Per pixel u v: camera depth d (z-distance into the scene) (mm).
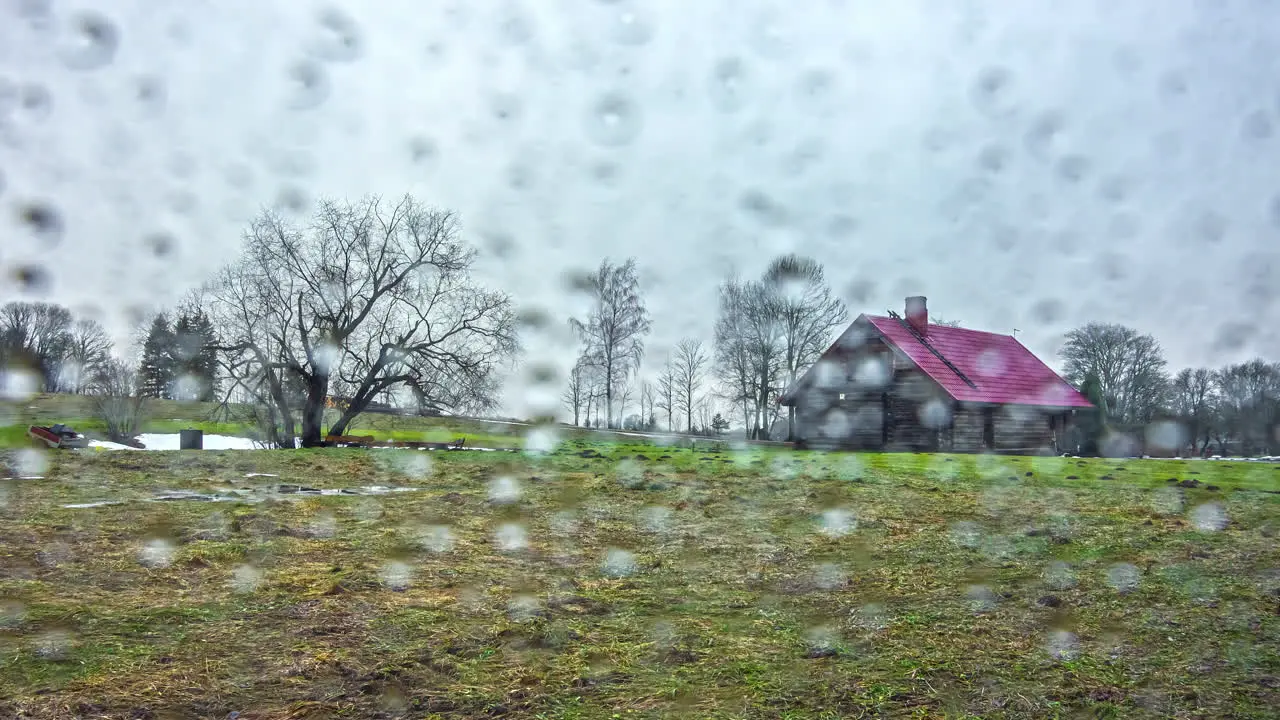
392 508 11391
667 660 5043
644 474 16547
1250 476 16500
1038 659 5016
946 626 5719
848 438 35125
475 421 42938
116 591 6535
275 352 29797
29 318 57812
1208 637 5387
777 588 6836
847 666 4918
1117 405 52562
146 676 4684
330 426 33812
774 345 51531
